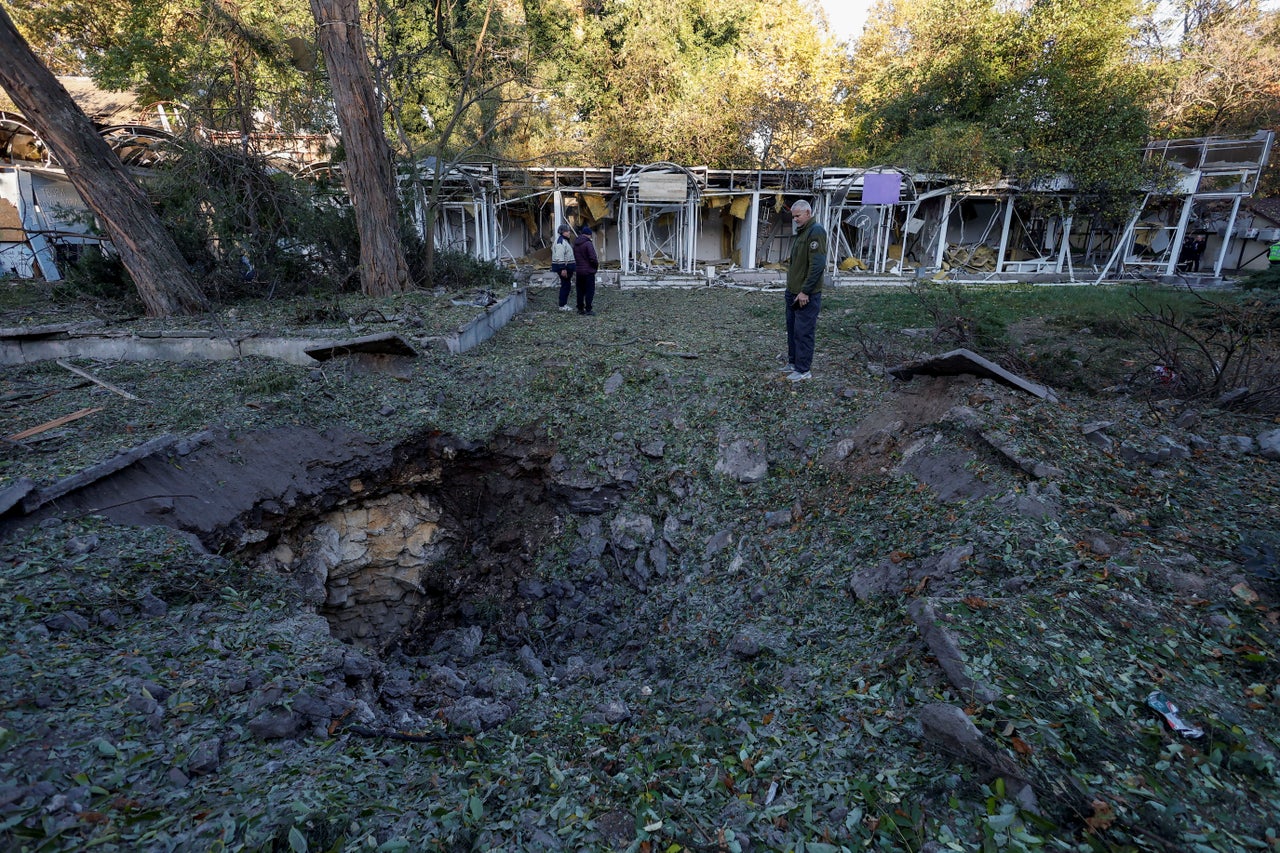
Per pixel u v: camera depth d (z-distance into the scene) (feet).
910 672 9.32
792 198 59.26
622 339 28.84
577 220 62.13
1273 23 73.97
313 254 35.35
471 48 44.68
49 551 11.74
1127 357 24.67
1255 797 7.02
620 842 7.49
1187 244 68.59
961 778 7.50
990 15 62.18
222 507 15.34
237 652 10.64
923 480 15.06
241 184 33.76
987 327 25.90
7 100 42.32
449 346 24.99
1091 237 62.54
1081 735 7.67
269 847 6.84
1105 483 13.42
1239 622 9.45
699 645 13.47
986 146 54.70
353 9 30.04
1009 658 8.77
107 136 40.50
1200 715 8.02
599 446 20.66
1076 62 59.11
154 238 27.86
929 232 61.57
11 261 43.42
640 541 18.34
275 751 8.70
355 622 19.31
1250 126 74.49
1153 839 6.48
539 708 11.92
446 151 50.44
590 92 69.05
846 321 33.83
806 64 79.56
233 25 34.91
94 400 19.01
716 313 37.45
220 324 26.00
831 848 6.98
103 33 53.98
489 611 18.31
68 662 9.29
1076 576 10.61
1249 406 18.11
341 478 18.53
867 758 8.21
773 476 18.58
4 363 23.17
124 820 6.95
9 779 7.09
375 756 9.18
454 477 20.97
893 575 12.19
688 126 67.36
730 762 8.77
